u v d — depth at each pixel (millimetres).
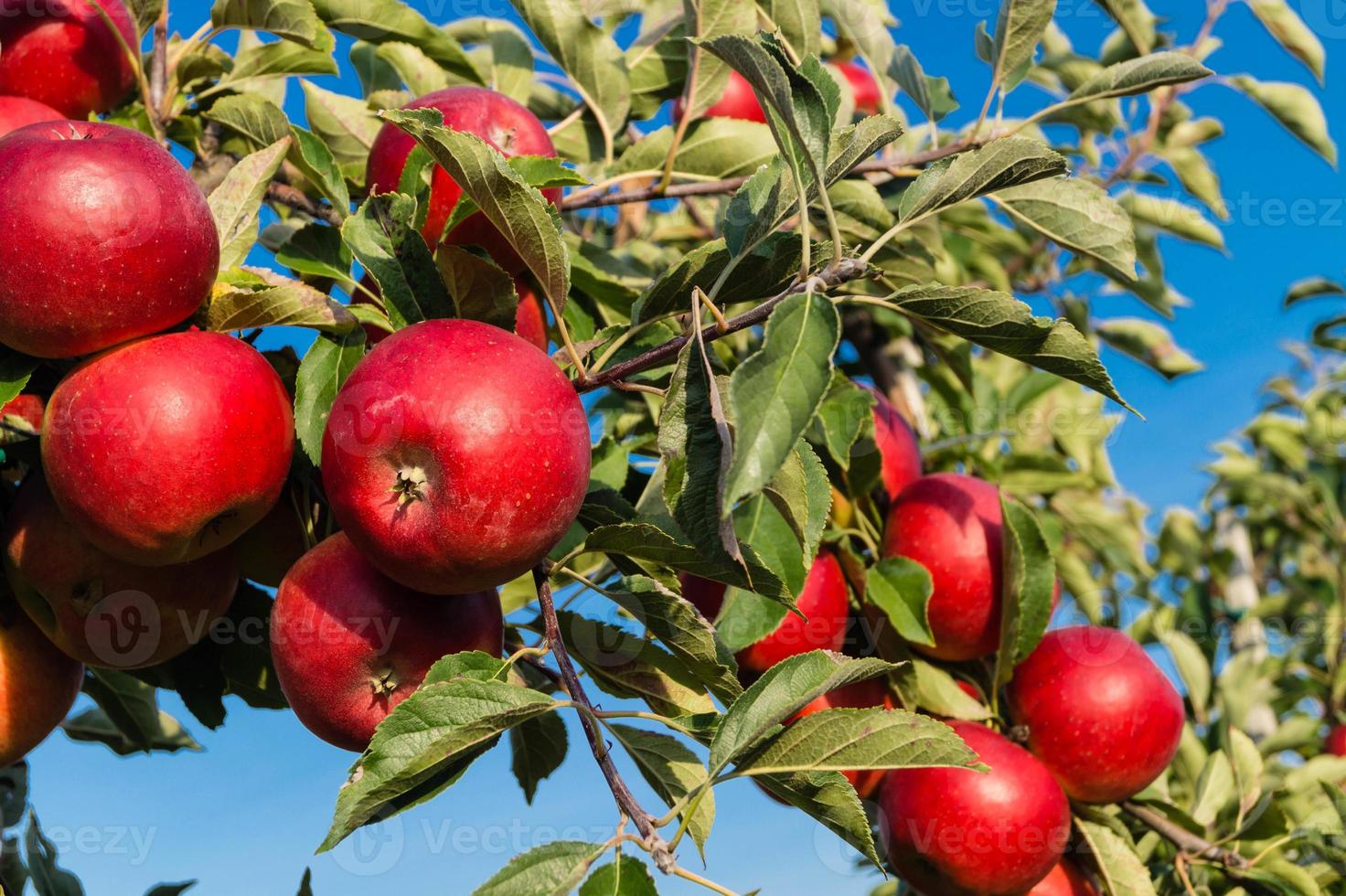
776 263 637
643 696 662
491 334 609
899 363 1031
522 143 731
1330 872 868
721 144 849
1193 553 1486
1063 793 795
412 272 643
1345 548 1401
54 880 804
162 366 609
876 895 1155
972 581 813
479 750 595
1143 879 807
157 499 604
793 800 601
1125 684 804
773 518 758
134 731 814
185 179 626
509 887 565
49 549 641
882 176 878
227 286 638
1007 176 626
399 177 717
